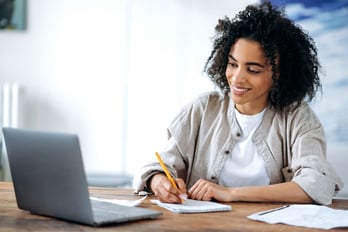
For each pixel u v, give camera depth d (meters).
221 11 3.31
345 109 3.08
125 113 3.42
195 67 3.34
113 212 1.24
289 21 1.67
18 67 3.46
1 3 3.43
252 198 1.50
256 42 1.59
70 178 1.15
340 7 3.07
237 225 1.21
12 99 3.31
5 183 1.76
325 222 1.24
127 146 3.43
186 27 3.35
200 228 1.17
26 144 1.21
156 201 1.46
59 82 3.45
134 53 3.40
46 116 3.46
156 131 3.40
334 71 3.09
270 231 1.16
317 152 1.63
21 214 1.29
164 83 3.38
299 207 1.40
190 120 1.78
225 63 1.71
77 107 3.45
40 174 1.21
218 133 1.73
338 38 3.08
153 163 1.67
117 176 3.43
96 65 3.42
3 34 3.45
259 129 1.70
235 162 1.71
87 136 3.45
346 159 3.09
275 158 1.68
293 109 1.70
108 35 3.41
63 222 1.21
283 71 1.66
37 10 3.44
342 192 3.10
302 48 1.68
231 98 1.74
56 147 1.15
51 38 3.44
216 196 1.50
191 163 1.78
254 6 1.69
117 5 3.40
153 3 3.37
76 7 3.42
